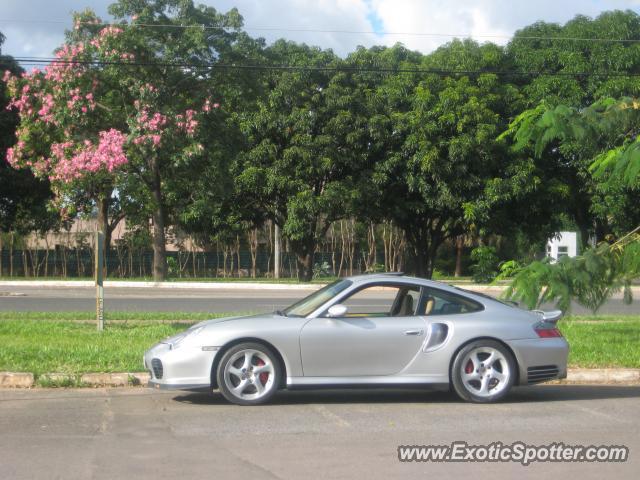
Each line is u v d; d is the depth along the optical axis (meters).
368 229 42.62
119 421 7.66
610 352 11.65
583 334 13.67
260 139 31.97
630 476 5.88
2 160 35.28
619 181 11.31
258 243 43.03
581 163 30.02
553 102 30.56
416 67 33.84
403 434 7.15
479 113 30.67
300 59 33.03
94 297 23.62
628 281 11.25
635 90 30.25
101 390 9.38
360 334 8.40
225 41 27.97
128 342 12.16
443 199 31.17
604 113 11.30
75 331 13.46
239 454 6.40
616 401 8.91
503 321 8.66
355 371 8.39
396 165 31.44
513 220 34.19
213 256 41.47
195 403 8.59
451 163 30.88
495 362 8.61
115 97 28.06
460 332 8.52
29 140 27.97
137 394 9.13
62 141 27.92
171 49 26.80
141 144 26.31
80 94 26.73
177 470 5.92
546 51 32.91
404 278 8.91
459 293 8.88
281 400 8.86
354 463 6.15
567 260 11.14
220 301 22.17
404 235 40.66
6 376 9.55
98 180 27.86
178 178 30.34
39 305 20.11
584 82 32.19
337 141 31.69
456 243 45.53
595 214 33.59
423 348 8.47
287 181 30.73
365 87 33.19
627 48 31.62
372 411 8.22
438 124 31.14
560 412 8.20
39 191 37.09
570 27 33.25
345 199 31.38
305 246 33.75
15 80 27.94
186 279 36.94
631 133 11.30
